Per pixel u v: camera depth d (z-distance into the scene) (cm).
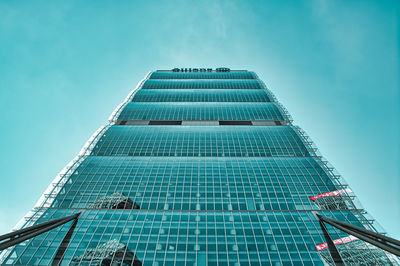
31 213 4438
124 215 4366
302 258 3450
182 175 5484
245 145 6775
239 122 8431
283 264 3375
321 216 4247
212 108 9081
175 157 6306
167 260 3441
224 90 10631
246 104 9394
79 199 4800
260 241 3725
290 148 6625
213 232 3916
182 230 3959
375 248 3534
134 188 5081
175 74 12675
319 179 5281
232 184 5191
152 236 3825
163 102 9694
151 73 12850
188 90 10694
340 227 3762
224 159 6181
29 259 3409
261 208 4628
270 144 6794
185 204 4719
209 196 4894
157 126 7900
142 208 4612
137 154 6494
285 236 3819
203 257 3481
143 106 9219
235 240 3750
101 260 3403
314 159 6097
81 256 3459
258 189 5047
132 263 3384
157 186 5144
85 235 3838
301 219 4234
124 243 3681
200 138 7156
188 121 8456
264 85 11156
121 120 8400
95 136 7188
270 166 5803
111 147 6738
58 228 3962
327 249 3569
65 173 5531
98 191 4997
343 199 4744
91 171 5625
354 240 3691
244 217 4309
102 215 4350
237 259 3453
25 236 2994
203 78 12306
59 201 4747
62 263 3366
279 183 5194
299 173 5497
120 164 5928
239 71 13475
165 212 4466
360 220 4212
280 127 7756
